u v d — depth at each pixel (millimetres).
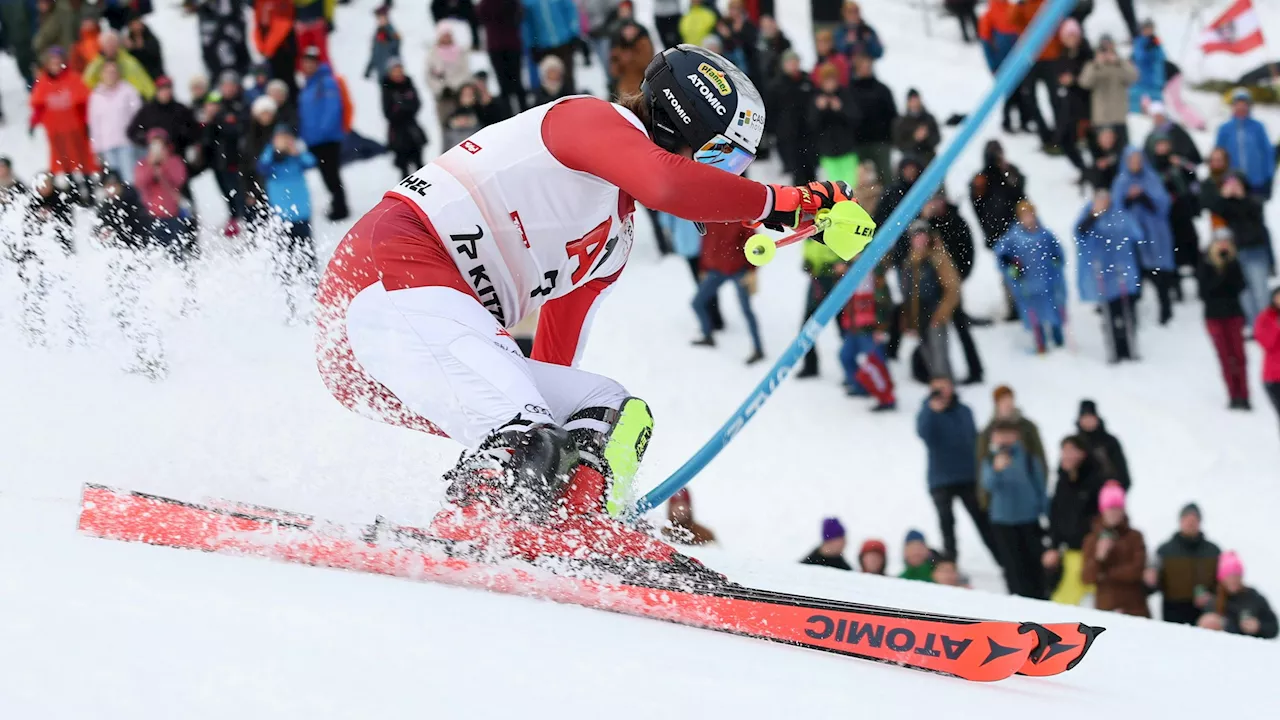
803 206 9234
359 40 51281
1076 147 38750
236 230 31938
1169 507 29625
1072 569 24344
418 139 38406
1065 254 36875
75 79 34375
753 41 39031
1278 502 29234
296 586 8094
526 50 39125
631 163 8961
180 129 32844
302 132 36219
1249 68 49969
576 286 10266
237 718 5352
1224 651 11672
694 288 37906
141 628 6453
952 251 31312
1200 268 32250
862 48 36375
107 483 12406
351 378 9992
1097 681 8977
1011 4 43156
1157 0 56250
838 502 29422
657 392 33469
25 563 7758
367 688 5938
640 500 11055
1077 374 33312
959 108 46156
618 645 7656
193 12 52156
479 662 6676
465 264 9586
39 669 5641
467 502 9219
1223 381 33219
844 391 33438
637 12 48719
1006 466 24781
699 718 6242
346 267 9602
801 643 8625
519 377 9320
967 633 8023
